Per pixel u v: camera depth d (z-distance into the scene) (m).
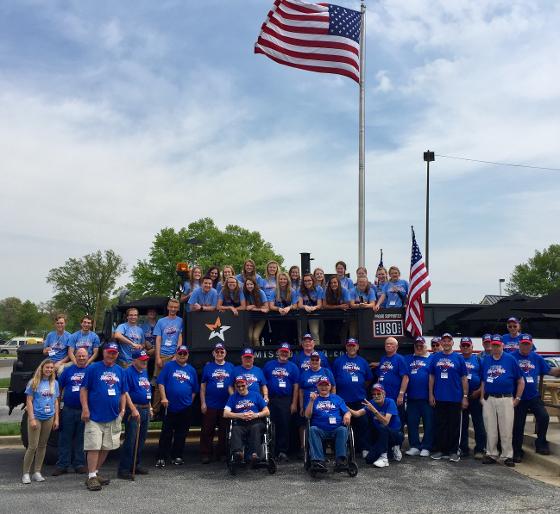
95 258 63.59
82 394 7.60
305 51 12.92
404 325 9.97
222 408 8.95
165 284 40.84
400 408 9.53
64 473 8.30
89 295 63.50
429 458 9.21
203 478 8.00
